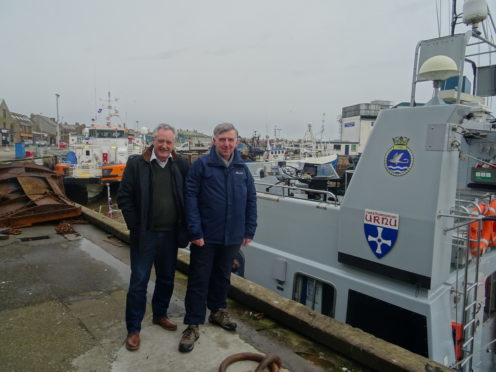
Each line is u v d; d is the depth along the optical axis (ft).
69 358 9.07
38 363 8.84
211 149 9.62
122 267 16.43
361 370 9.04
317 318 10.66
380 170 11.07
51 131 344.08
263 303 11.93
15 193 25.63
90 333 10.34
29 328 10.62
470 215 10.02
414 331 10.45
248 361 9.02
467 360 11.66
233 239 9.62
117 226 22.29
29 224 23.70
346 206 11.99
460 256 11.16
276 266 14.85
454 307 11.21
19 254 18.15
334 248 12.89
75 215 25.58
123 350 9.44
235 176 9.51
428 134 10.01
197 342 9.90
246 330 10.93
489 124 13.65
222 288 10.57
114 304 12.40
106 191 73.61
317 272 13.25
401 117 10.59
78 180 66.23
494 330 13.61
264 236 15.78
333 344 9.82
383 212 10.93
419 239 10.14
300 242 14.19
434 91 10.55
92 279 14.87
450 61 9.96
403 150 10.52
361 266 11.66
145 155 9.32
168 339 9.99
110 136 80.64
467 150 14.98
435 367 8.27
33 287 13.91
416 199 10.22
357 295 11.94
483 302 12.32
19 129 267.80
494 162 15.84
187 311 9.70
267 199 15.52
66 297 12.98
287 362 9.32
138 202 9.23
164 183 9.54
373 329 11.50
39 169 29.53
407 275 10.45
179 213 9.74
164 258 9.98
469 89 16.24
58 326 10.75
